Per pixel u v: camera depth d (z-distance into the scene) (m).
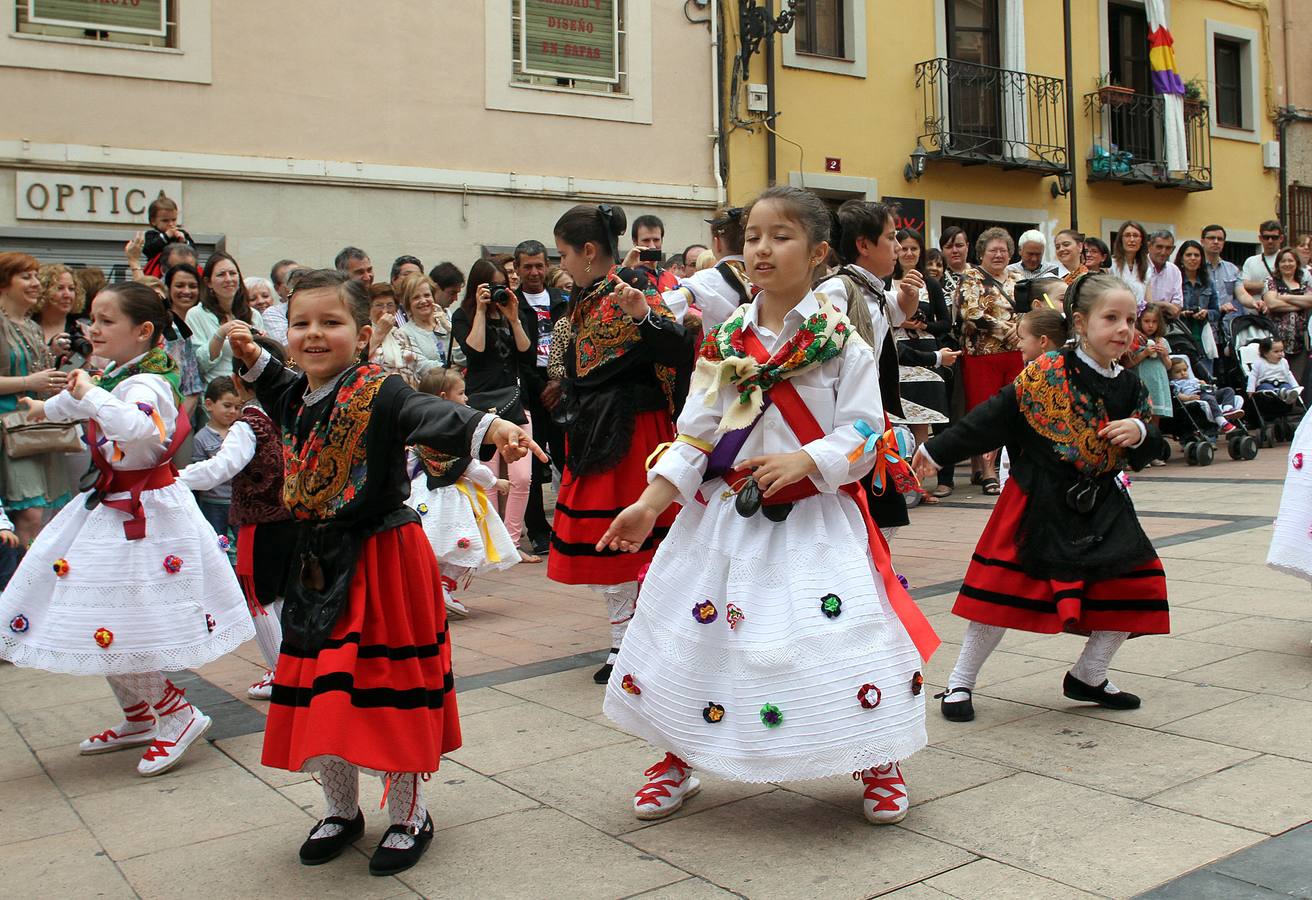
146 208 10.52
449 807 3.40
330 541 3.00
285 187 11.15
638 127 13.14
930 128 15.55
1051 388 3.96
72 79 10.21
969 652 4.03
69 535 4.04
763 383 3.08
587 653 5.27
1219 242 13.29
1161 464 11.32
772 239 3.12
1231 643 4.75
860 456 3.02
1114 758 3.53
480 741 4.00
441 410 2.88
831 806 3.28
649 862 2.95
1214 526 7.42
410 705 2.95
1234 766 3.40
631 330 4.78
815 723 2.91
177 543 4.05
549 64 12.62
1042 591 3.94
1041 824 3.05
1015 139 16.28
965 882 2.73
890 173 15.34
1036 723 3.92
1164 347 10.58
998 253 9.35
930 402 8.55
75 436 6.21
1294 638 4.78
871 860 2.88
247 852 3.18
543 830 3.20
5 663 5.70
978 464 10.54
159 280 7.45
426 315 8.57
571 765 3.73
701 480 3.14
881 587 3.14
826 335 3.05
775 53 14.23
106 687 5.17
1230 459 11.41
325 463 2.98
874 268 4.59
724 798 3.39
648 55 13.15
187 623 3.99
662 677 3.08
